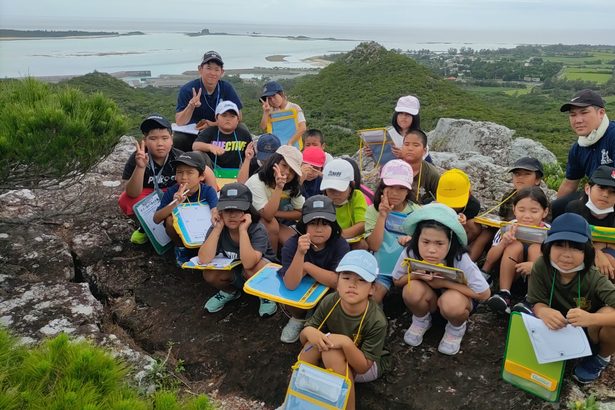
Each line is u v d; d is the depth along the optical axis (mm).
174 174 5117
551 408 3092
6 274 4531
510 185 6262
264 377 3648
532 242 3838
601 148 4391
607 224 3793
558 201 4727
